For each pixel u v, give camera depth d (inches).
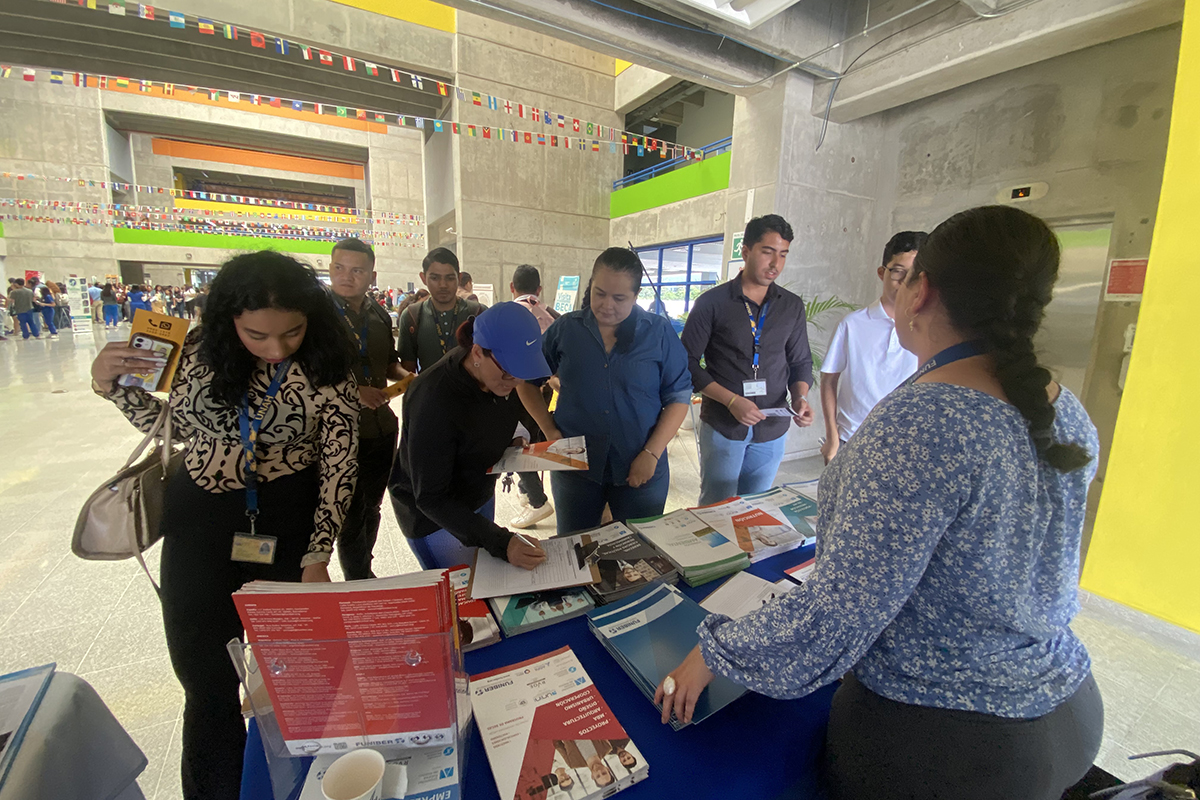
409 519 55.4
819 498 30.3
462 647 35.1
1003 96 119.9
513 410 52.8
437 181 458.9
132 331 40.0
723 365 84.0
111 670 66.6
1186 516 73.4
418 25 297.7
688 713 28.8
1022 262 23.0
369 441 73.5
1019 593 23.6
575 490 69.8
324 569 41.3
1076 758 25.4
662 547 47.3
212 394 40.3
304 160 750.5
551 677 32.5
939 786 24.6
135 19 249.6
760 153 141.6
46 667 35.1
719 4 104.6
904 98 124.2
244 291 36.4
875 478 22.5
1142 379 76.0
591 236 372.5
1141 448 76.9
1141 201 100.7
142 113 569.3
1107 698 64.7
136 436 164.7
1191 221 70.4
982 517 22.3
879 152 148.2
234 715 44.9
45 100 542.9
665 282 321.1
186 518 42.9
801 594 24.5
